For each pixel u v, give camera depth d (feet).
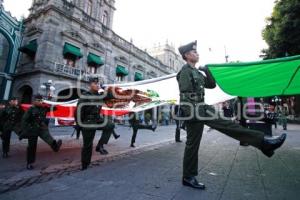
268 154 8.50
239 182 10.43
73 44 64.90
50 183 10.17
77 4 68.03
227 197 8.43
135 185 9.86
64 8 62.90
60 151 21.85
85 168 13.29
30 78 59.16
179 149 22.31
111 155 18.57
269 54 68.23
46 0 63.16
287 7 53.78
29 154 14.75
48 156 19.13
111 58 78.23
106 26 76.79
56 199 8.16
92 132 13.52
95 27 71.72
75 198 8.25
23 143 26.99
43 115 15.83
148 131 51.88
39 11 62.54
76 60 65.51
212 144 25.23
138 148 23.15
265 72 12.12
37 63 58.23
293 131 41.29
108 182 10.32
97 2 74.74
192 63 10.39
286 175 11.76
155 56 127.75
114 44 79.97
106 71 74.95
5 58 64.13
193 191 9.07
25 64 62.90
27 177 11.50
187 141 9.81
